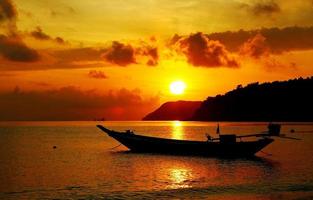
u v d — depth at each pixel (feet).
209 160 155.53
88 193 89.81
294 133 401.90
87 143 276.82
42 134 427.74
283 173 119.24
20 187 98.17
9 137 362.33
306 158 163.94
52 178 112.88
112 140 313.32
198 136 387.75
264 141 159.63
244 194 86.12
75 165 146.00
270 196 83.92
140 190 92.07
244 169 129.59
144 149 179.73
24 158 175.11
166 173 122.01
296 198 82.02
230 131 479.41
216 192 88.38
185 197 83.82
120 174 120.57
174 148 170.71
